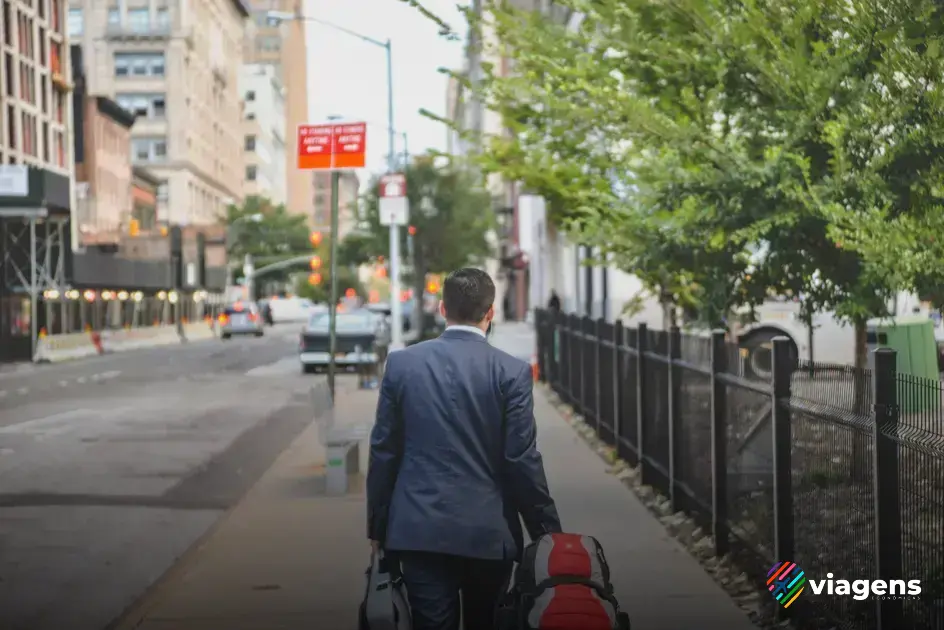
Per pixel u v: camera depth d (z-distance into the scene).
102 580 8.84
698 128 9.23
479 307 4.81
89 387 31.17
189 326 76.94
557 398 23.95
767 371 7.71
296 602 7.77
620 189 11.30
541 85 11.32
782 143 9.30
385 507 4.77
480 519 4.62
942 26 7.80
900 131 8.38
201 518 11.50
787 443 7.14
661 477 11.44
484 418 4.67
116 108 88.69
